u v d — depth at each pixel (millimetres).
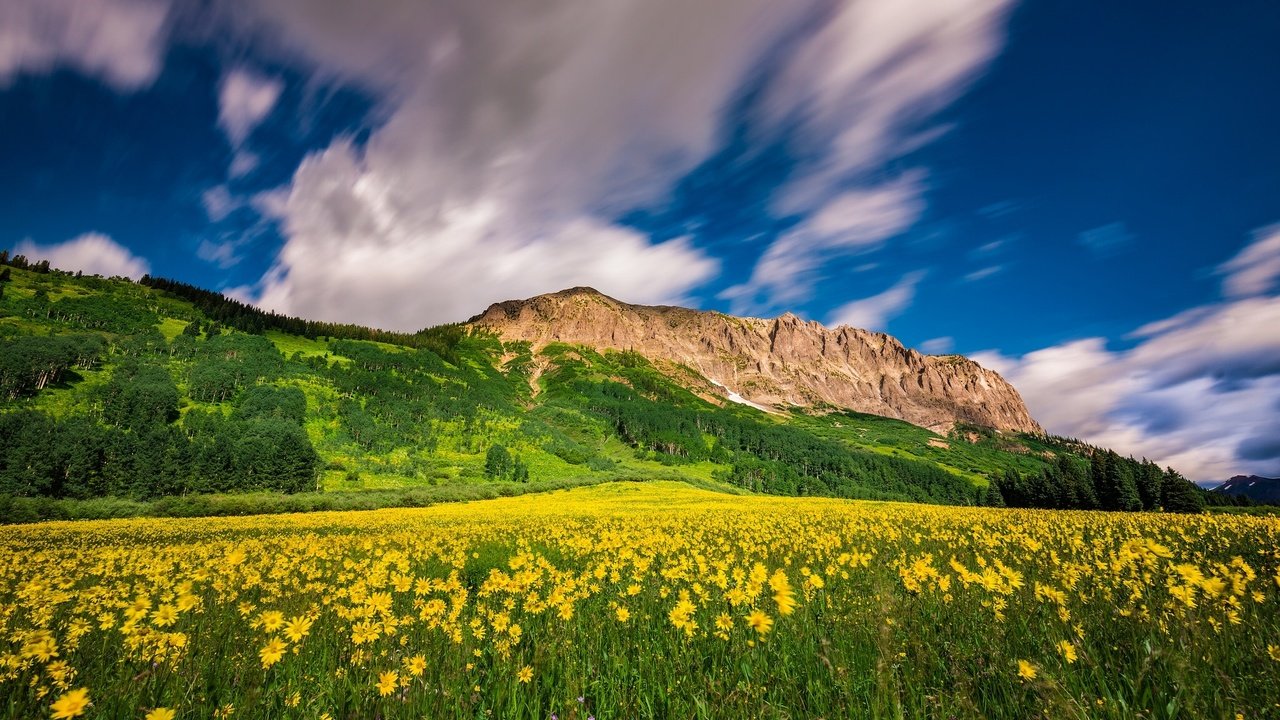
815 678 4715
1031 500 102625
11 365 127562
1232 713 3475
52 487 87812
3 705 4469
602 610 7730
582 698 4320
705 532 22172
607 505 53062
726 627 5293
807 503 55438
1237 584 5344
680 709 4219
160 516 56188
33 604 8008
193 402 152125
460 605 6270
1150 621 5367
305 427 152375
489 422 199000
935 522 24453
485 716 4430
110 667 5453
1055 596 5957
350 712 4363
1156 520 22859
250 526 37656
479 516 40688
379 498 65750
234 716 4363
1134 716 3631
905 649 5160
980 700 4305
